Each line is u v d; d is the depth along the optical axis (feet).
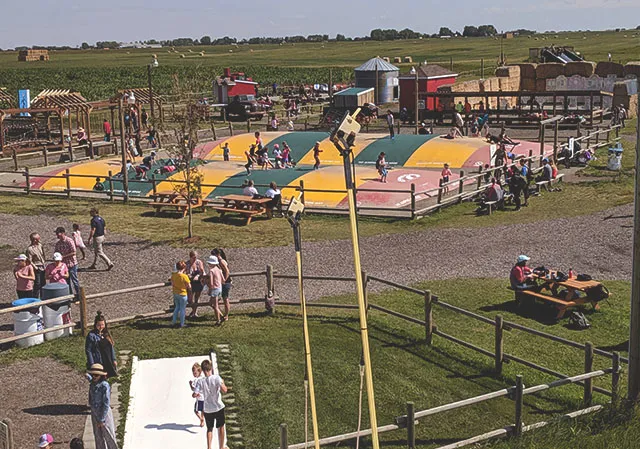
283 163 131.85
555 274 62.69
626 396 42.68
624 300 62.13
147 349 51.93
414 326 56.85
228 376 47.47
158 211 101.24
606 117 192.03
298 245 25.53
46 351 52.21
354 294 64.54
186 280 56.03
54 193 117.08
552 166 109.60
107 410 37.83
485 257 75.66
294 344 52.95
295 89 299.17
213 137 161.17
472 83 203.10
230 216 98.68
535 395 45.78
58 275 57.82
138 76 446.60
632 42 592.19
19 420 42.32
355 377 47.60
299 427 41.14
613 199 99.14
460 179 101.24
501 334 48.19
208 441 38.78
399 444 39.55
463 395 45.47
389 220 93.56
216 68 447.83
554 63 218.59
